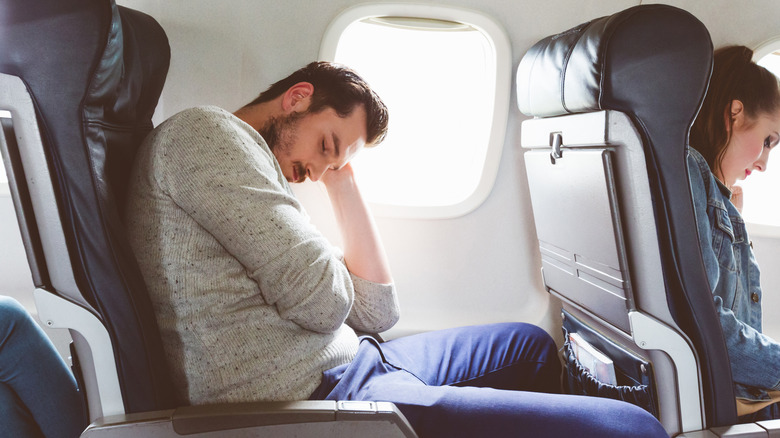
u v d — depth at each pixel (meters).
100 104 0.95
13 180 0.92
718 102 1.53
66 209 0.93
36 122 0.90
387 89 1.77
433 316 1.83
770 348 1.28
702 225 1.28
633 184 1.12
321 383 1.12
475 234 1.82
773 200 1.98
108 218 0.95
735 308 1.35
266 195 1.06
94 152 0.94
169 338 1.06
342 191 1.51
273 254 1.04
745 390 1.35
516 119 1.76
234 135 1.08
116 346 0.98
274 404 1.02
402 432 1.03
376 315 1.47
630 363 1.29
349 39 1.70
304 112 1.35
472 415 1.09
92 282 0.96
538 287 1.87
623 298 1.22
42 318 0.97
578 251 1.40
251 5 1.63
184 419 0.99
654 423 1.10
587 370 1.50
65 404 1.16
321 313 1.09
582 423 1.08
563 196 1.38
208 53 1.63
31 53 0.88
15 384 1.12
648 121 1.09
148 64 1.25
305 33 1.65
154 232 1.05
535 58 1.43
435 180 1.81
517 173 1.80
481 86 1.76
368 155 1.78
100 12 0.88
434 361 1.47
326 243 1.14
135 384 1.00
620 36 1.06
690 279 1.15
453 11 1.65
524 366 1.54
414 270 1.81
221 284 1.06
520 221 1.83
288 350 1.09
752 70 1.52
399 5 1.63
